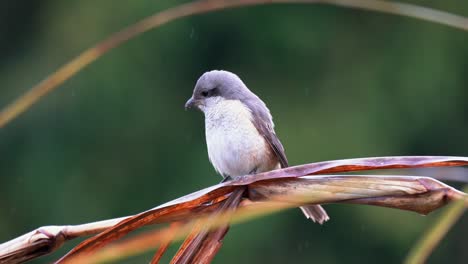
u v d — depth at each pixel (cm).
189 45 1819
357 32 1880
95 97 1734
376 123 1781
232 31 1850
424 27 1853
